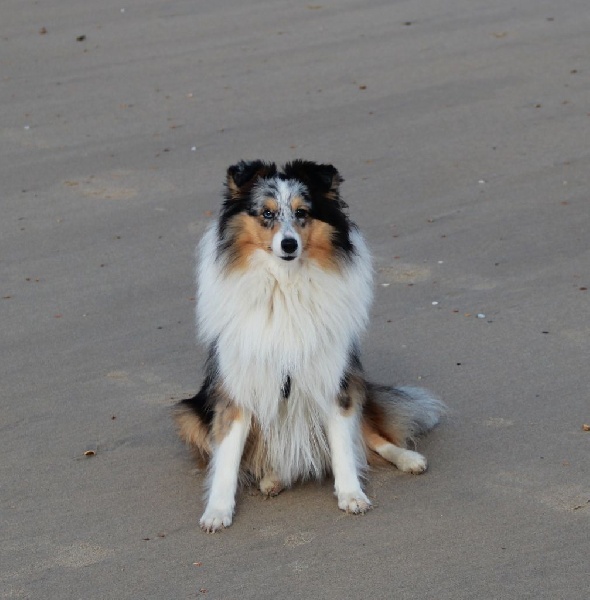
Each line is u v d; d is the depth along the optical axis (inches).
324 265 255.6
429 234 434.0
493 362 334.0
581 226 435.5
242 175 257.1
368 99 582.2
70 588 227.6
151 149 528.4
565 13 708.7
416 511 254.7
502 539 240.1
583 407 302.8
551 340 346.0
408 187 479.5
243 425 262.5
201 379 330.0
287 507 260.5
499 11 721.0
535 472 269.7
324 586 224.5
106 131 552.4
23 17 743.7
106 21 732.7
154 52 668.1
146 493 268.5
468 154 511.8
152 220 453.4
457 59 634.2
